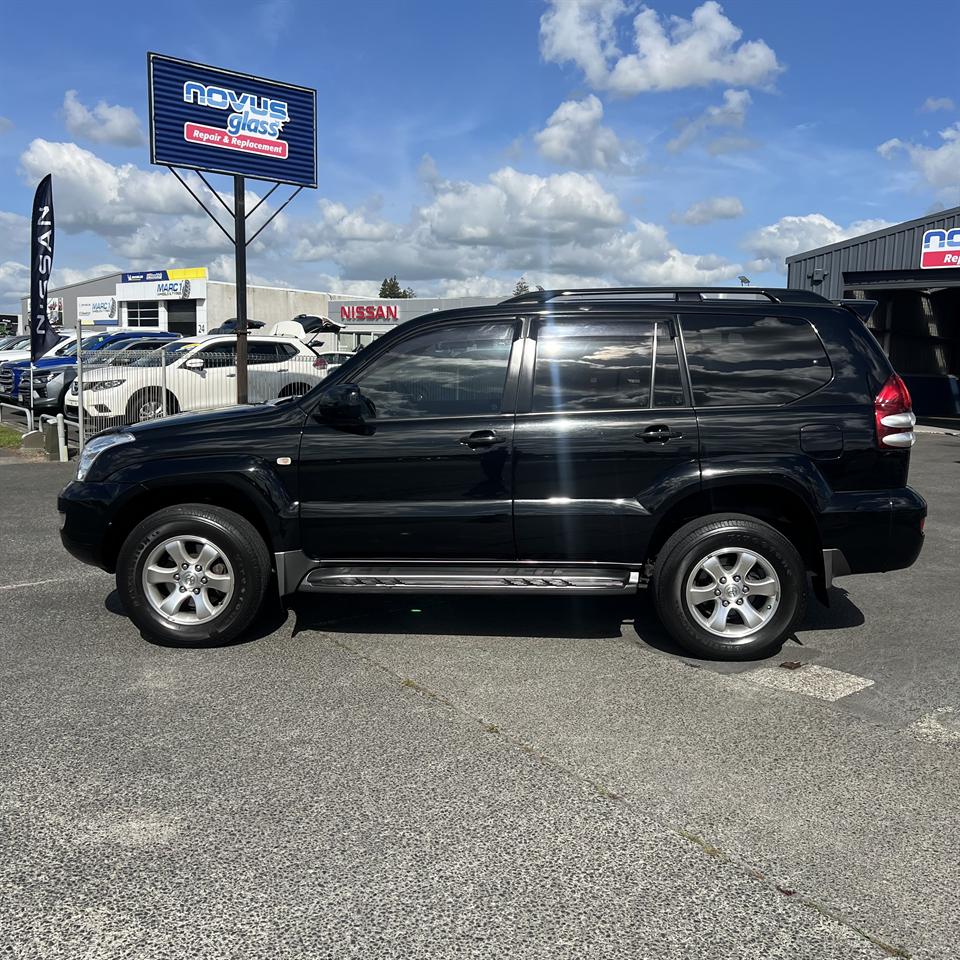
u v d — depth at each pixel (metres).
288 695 4.09
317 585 4.67
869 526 4.46
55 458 13.27
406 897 2.53
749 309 4.67
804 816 3.01
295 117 14.70
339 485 4.62
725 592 4.52
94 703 3.98
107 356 13.77
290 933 2.37
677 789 3.20
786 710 3.94
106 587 6.06
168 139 13.40
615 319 4.64
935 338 24.61
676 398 4.57
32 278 15.69
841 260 22.59
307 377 15.59
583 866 2.69
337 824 2.93
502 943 2.33
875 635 5.05
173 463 4.66
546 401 4.60
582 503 4.52
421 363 4.69
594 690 4.17
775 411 4.51
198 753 3.47
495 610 5.50
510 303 4.73
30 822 2.94
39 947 2.30
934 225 20.09
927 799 3.13
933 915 2.46
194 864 2.69
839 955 2.29
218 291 49.38
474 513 4.55
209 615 4.71
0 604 5.63
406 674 4.38
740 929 2.39
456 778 3.27
